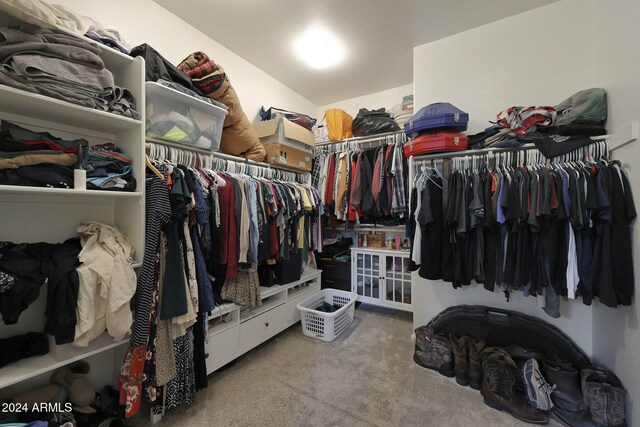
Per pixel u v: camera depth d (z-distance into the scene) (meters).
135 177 1.37
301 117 2.76
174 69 1.59
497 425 1.39
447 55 2.24
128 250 1.30
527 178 1.59
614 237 1.37
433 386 1.70
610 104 1.55
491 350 1.69
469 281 1.77
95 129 1.44
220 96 1.88
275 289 2.28
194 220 1.51
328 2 1.87
